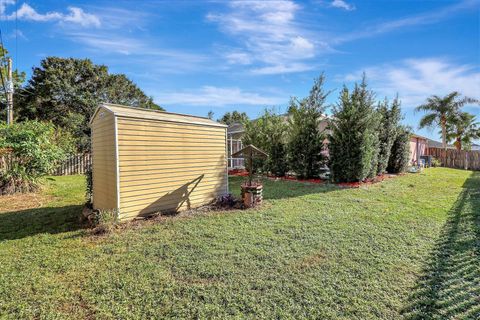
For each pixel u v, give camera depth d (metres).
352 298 2.54
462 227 4.58
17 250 3.77
